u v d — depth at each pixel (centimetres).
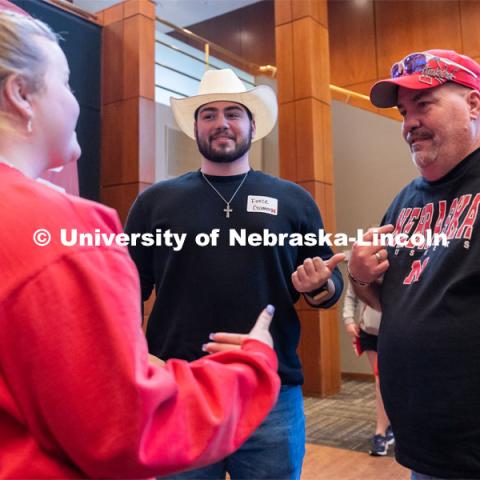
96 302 53
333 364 465
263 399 65
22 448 55
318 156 461
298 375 140
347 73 684
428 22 625
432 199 118
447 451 99
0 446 55
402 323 110
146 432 53
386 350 113
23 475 53
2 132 62
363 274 122
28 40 63
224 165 149
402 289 116
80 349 52
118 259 58
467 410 97
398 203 135
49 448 54
